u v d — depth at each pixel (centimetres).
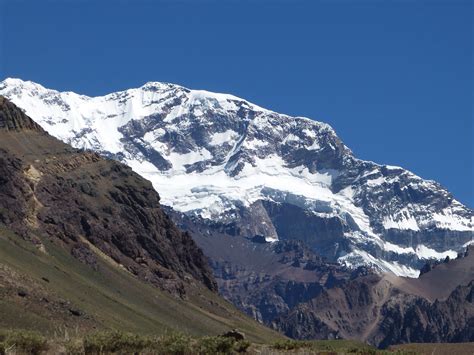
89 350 9225
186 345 9406
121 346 9362
